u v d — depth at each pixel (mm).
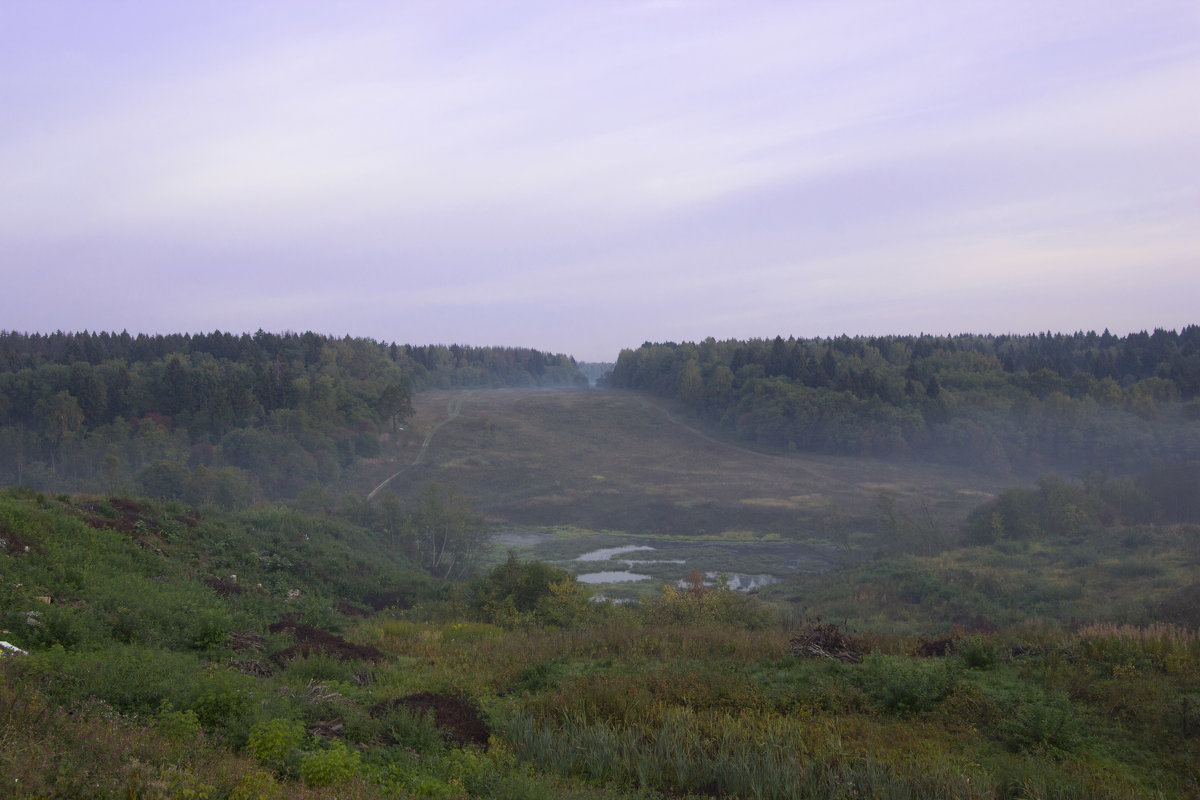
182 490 57750
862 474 97188
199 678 10539
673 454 115062
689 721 11219
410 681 13820
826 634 16484
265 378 106688
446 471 103125
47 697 8266
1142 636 15664
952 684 12594
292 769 8039
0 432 80312
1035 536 49531
